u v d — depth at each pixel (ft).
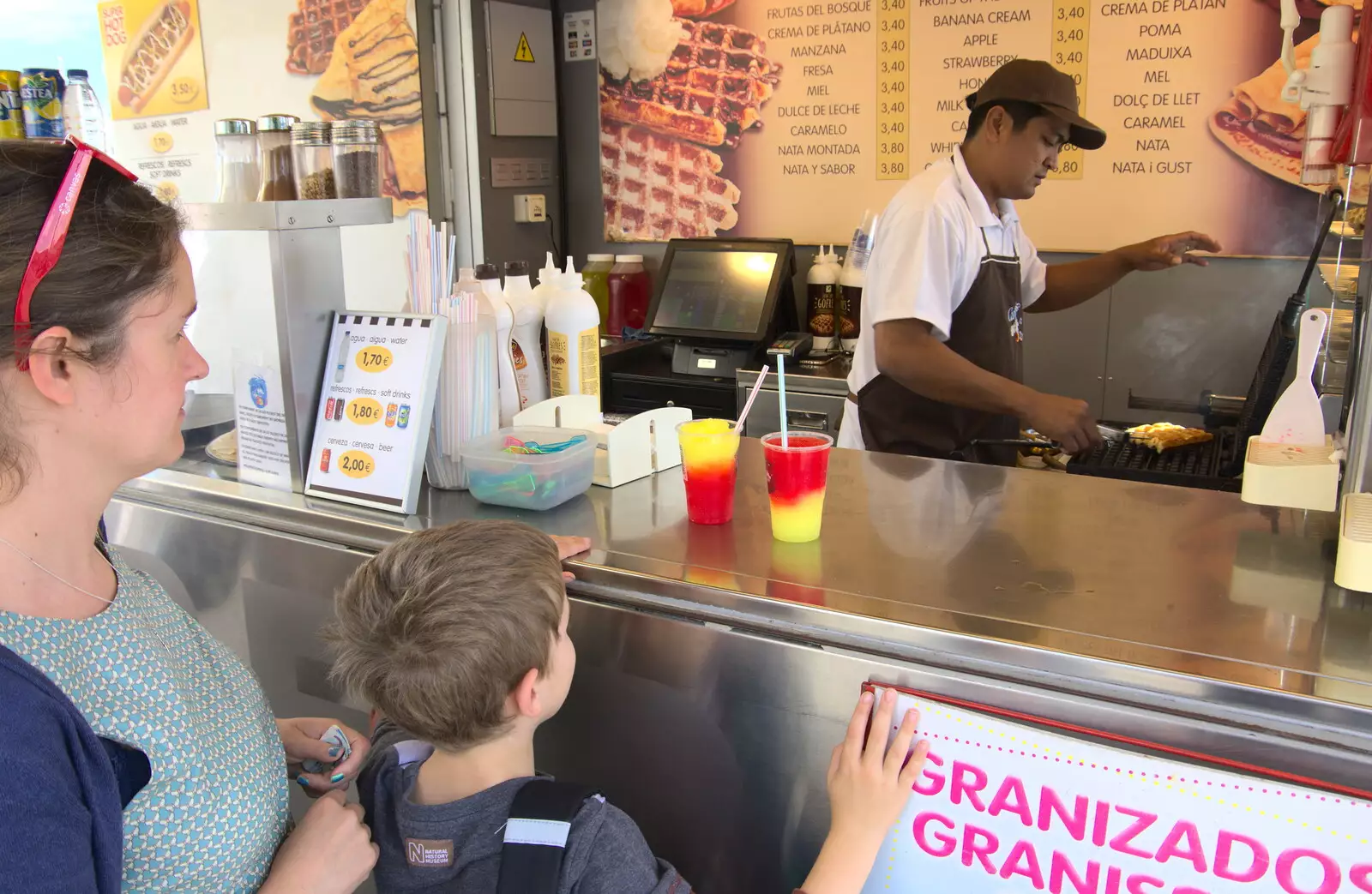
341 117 11.78
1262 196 9.37
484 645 3.10
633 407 10.99
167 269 2.63
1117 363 10.23
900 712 3.48
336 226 5.21
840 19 10.71
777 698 3.78
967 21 10.16
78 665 2.64
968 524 4.55
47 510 2.59
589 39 12.07
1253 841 3.00
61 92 7.51
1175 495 4.85
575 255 12.93
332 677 4.14
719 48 11.41
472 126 11.33
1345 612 3.53
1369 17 4.10
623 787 4.28
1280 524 4.44
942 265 7.70
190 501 5.46
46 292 2.38
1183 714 3.10
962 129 10.46
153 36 12.66
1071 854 3.27
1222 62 9.27
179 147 12.96
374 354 5.08
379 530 4.77
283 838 3.20
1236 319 9.71
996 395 7.39
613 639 4.12
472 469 4.93
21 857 2.18
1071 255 10.28
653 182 12.16
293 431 5.23
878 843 3.41
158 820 2.76
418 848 3.25
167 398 2.70
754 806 3.97
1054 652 3.27
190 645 3.14
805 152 11.24
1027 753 3.27
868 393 8.44
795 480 4.26
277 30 11.86
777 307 10.66
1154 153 9.73
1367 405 3.83
